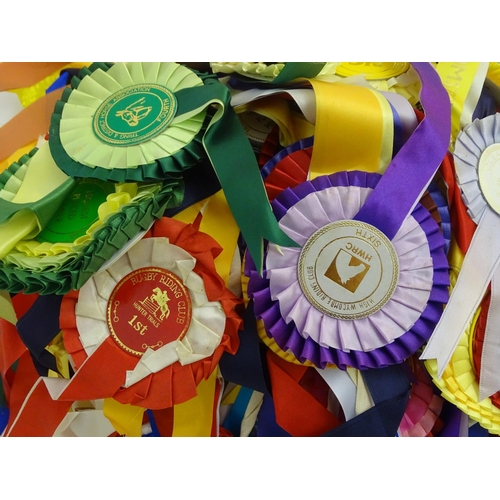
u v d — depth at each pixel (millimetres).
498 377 678
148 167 609
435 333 635
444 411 755
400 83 809
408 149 621
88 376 624
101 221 593
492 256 668
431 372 655
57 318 654
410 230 623
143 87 690
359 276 620
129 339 633
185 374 629
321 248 618
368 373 667
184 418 698
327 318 628
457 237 666
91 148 639
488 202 681
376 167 645
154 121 646
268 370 692
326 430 685
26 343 662
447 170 668
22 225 623
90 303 627
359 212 612
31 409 721
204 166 659
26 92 921
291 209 620
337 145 628
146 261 632
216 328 630
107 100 688
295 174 650
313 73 717
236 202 586
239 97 686
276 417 672
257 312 628
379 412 649
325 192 618
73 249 586
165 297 635
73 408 744
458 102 744
